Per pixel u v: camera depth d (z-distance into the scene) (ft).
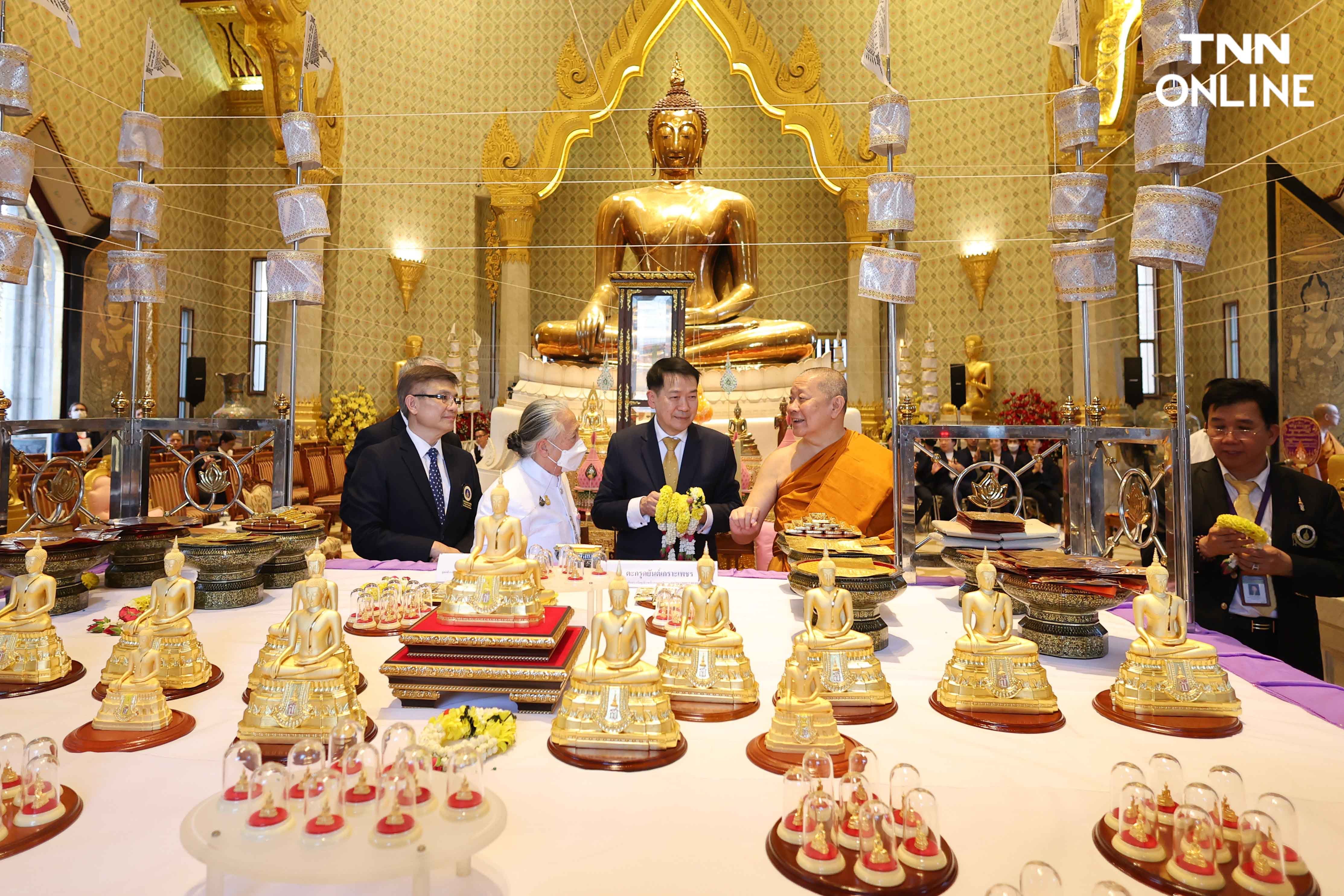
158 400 34.14
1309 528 8.37
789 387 19.75
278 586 8.07
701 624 4.96
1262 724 4.60
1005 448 17.04
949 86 37.35
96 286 30.09
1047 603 5.92
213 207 38.11
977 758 4.10
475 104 41.09
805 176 43.98
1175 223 6.26
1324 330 24.18
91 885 2.90
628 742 4.05
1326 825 3.36
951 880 2.93
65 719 4.51
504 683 4.68
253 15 29.89
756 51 40.09
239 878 2.95
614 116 44.47
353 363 36.78
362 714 4.24
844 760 3.94
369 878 2.62
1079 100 8.04
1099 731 4.49
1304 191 25.02
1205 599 8.95
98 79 29.86
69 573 7.00
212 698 4.89
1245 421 8.57
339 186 35.94
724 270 26.68
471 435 32.50
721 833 3.30
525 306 41.60
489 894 2.85
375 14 36.83
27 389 27.91
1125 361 31.01
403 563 9.23
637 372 17.25
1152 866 2.99
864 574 6.10
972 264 36.70
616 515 10.78
